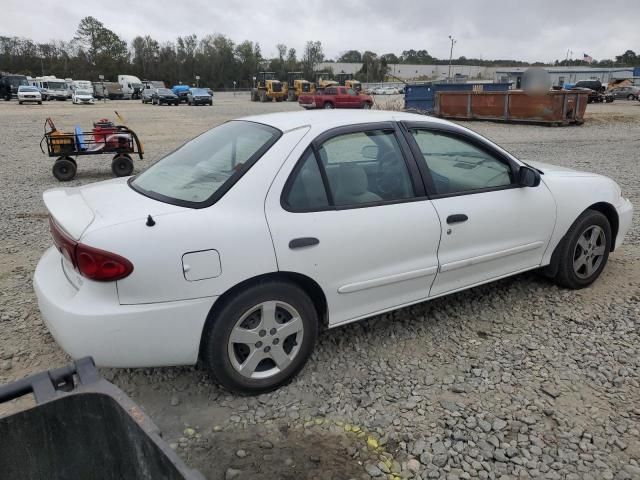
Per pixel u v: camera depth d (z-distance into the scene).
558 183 4.17
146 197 3.04
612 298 4.30
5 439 1.62
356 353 3.53
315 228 3.00
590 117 24.88
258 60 104.81
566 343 3.64
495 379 3.22
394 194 3.38
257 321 2.94
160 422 2.84
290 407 2.97
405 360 3.45
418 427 2.80
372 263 3.24
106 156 14.23
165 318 2.66
